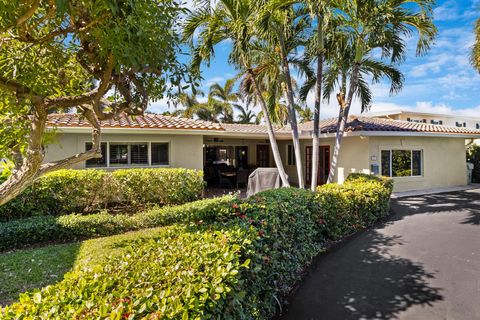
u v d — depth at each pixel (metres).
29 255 5.99
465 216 9.41
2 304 4.21
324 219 6.99
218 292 2.25
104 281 2.34
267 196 6.09
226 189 16.41
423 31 10.53
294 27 11.14
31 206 8.58
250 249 3.23
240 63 11.07
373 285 4.82
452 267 5.45
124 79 3.16
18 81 2.99
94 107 3.08
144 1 2.31
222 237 3.19
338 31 10.74
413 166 15.12
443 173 16.09
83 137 11.11
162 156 12.57
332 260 5.96
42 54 3.21
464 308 4.07
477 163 18.53
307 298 4.45
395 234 7.59
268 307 3.85
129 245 3.47
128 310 1.87
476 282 4.83
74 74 3.73
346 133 13.49
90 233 7.39
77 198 9.48
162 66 2.73
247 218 4.30
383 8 9.80
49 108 2.83
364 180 10.17
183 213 8.12
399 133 13.66
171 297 2.03
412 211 10.32
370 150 13.72
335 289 4.72
